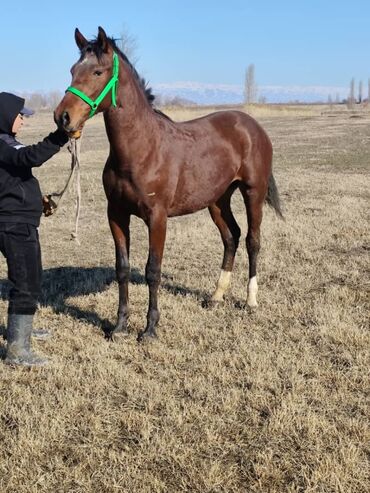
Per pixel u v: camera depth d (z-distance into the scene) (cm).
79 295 609
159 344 473
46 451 325
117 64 423
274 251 767
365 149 2272
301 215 1001
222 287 579
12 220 411
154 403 374
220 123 543
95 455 323
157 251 473
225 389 396
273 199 612
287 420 352
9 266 423
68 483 300
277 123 4606
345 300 571
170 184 471
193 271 695
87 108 412
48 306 567
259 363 430
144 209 463
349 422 348
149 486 295
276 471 305
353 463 307
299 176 1527
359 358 439
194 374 422
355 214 995
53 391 395
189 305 567
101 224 986
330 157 2036
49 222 1000
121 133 438
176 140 481
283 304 568
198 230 914
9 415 362
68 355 460
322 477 299
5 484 297
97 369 423
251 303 564
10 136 410
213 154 514
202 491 293
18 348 434
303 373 421
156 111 491
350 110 7344
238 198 1245
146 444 330
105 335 502
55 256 780
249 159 559
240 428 350
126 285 496
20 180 410
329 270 670
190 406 370
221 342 480
